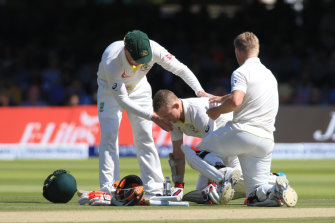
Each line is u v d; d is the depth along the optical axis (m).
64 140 53.72
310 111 54.25
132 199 18.92
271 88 19.69
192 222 15.48
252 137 19.27
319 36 73.12
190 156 19.84
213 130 20.73
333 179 34.84
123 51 20.34
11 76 66.62
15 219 15.54
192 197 20.50
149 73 63.81
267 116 19.56
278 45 71.19
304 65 67.75
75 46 71.38
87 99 62.53
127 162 47.34
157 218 16.12
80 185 30.16
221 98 19.86
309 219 16.08
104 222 15.33
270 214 17.00
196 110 20.58
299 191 27.89
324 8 75.31
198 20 74.19
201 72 66.88
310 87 64.69
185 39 72.56
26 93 64.56
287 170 41.19
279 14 73.75
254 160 19.69
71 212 16.86
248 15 74.00
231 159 21.31
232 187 19.31
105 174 21.50
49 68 67.44
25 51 69.38
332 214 17.06
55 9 76.06
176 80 63.59
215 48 72.06
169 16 79.06
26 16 74.06
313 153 54.16
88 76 66.44
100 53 71.50
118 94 20.56
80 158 53.03
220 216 16.59
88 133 53.88
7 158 53.19
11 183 31.55
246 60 19.97
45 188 19.91
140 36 19.64
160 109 20.38
